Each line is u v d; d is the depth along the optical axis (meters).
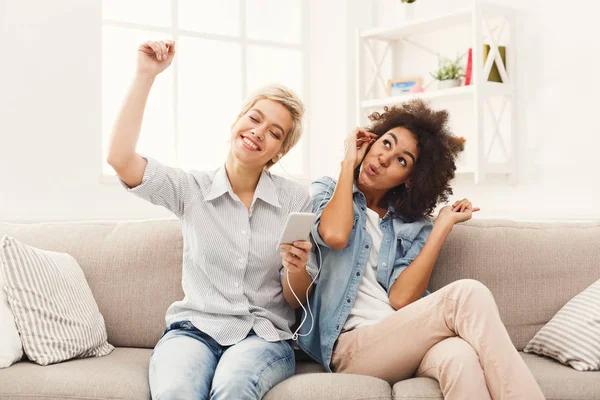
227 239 1.99
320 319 2.03
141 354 2.12
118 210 3.45
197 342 1.88
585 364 1.92
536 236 2.29
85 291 2.17
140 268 2.28
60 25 3.30
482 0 3.43
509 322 2.22
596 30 3.02
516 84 3.35
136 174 1.91
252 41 4.02
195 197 2.01
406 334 1.85
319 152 4.22
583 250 2.26
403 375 1.88
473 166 3.55
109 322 2.25
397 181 2.18
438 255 2.27
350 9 4.00
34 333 1.94
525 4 3.31
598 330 1.97
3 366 1.85
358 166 2.25
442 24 3.51
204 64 3.86
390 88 3.78
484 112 3.48
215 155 3.92
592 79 3.04
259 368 1.74
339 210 2.03
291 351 1.95
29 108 3.22
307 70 4.25
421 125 2.21
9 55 3.17
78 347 2.00
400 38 3.89
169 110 3.74
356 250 2.08
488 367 1.66
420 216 2.22
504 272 2.24
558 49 3.17
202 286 1.99
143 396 1.75
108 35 3.54
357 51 3.78
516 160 3.35
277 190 2.10
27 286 1.97
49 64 3.27
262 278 2.01
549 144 3.21
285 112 2.02
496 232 2.29
